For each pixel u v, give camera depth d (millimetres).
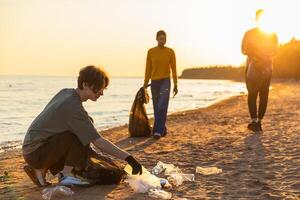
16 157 7777
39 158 4598
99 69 4594
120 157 4512
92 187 4801
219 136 8750
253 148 7039
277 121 11352
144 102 9367
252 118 9133
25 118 18109
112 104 27062
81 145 4605
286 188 4625
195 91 54625
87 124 4488
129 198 4395
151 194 4441
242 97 29094
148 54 8898
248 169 5539
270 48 8555
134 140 8875
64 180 4738
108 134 10461
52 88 71250
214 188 4727
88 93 4590
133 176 4688
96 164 4852
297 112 14383
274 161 5945
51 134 4531
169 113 17281
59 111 4492
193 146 7574
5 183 5230
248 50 8664
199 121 12961
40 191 4711
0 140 11023
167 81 8836
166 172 5422
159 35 8711
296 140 7699
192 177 5102
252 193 4496
